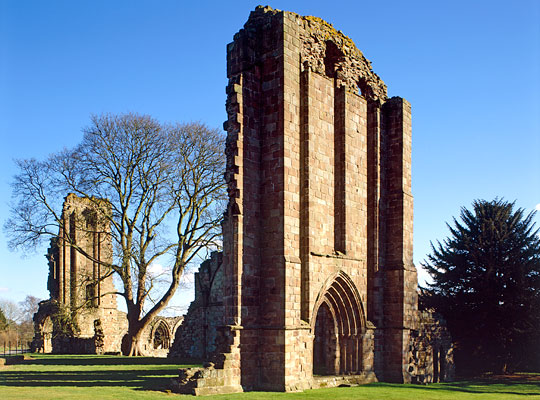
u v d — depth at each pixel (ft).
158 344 209.46
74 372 94.58
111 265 143.64
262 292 75.10
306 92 81.41
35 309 430.61
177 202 142.00
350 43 97.14
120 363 118.83
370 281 95.71
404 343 94.99
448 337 114.73
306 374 75.51
